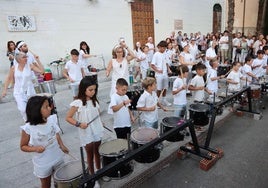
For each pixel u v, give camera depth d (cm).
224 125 491
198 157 371
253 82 589
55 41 884
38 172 235
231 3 936
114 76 479
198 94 475
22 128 221
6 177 321
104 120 502
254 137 433
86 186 209
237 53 1176
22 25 797
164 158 350
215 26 1677
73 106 265
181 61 689
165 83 582
